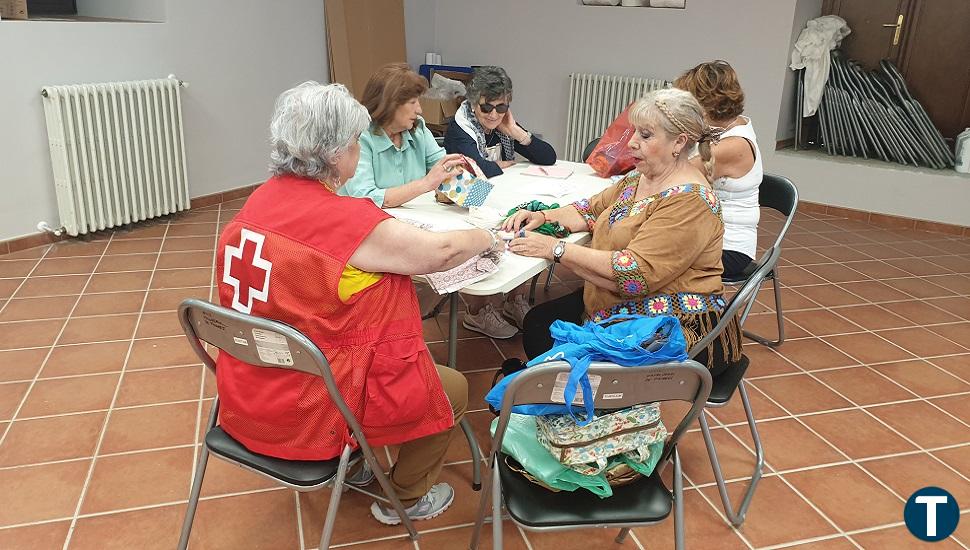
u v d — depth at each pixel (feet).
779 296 11.04
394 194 8.49
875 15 19.22
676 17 19.07
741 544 7.07
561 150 21.61
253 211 5.43
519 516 5.18
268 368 5.47
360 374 5.43
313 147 5.23
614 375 4.78
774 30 18.13
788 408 9.53
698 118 6.81
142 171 15.01
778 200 10.34
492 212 8.27
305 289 5.26
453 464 8.06
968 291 13.99
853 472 8.27
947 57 18.62
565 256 7.08
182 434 8.35
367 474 7.61
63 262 13.17
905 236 17.40
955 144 18.62
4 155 13.06
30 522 6.89
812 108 19.20
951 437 9.05
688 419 5.36
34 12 15.01
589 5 20.13
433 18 22.63
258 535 6.91
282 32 17.79
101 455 7.91
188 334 5.75
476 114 10.65
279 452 5.61
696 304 6.95
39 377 9.33
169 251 13.99
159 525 6.95
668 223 6.75
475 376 9.89
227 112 16.92
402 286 5.61
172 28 15.24
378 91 8.71
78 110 13.42
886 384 10.28
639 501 5.37
